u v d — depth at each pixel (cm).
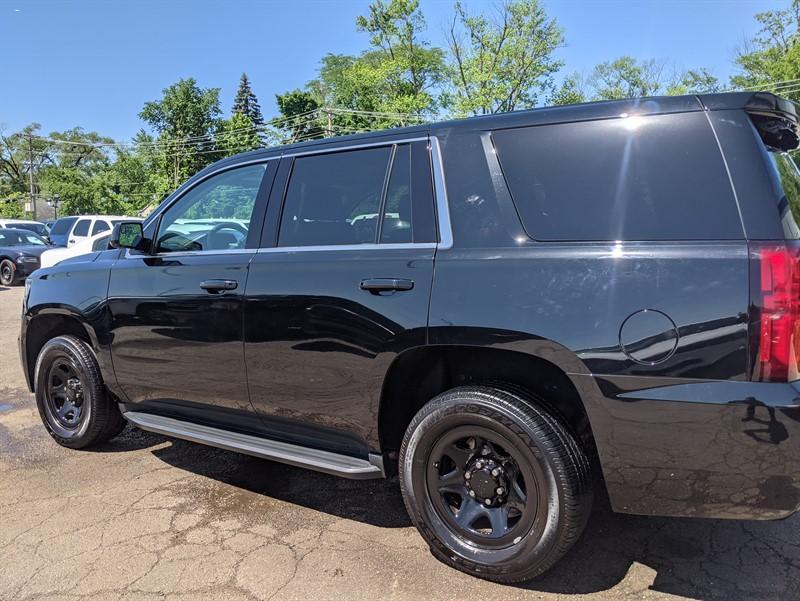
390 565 275
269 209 328
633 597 249
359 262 282
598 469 254
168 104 5447
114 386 391
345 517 325
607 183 238
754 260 207
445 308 253
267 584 262
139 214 5197
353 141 309
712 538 296
